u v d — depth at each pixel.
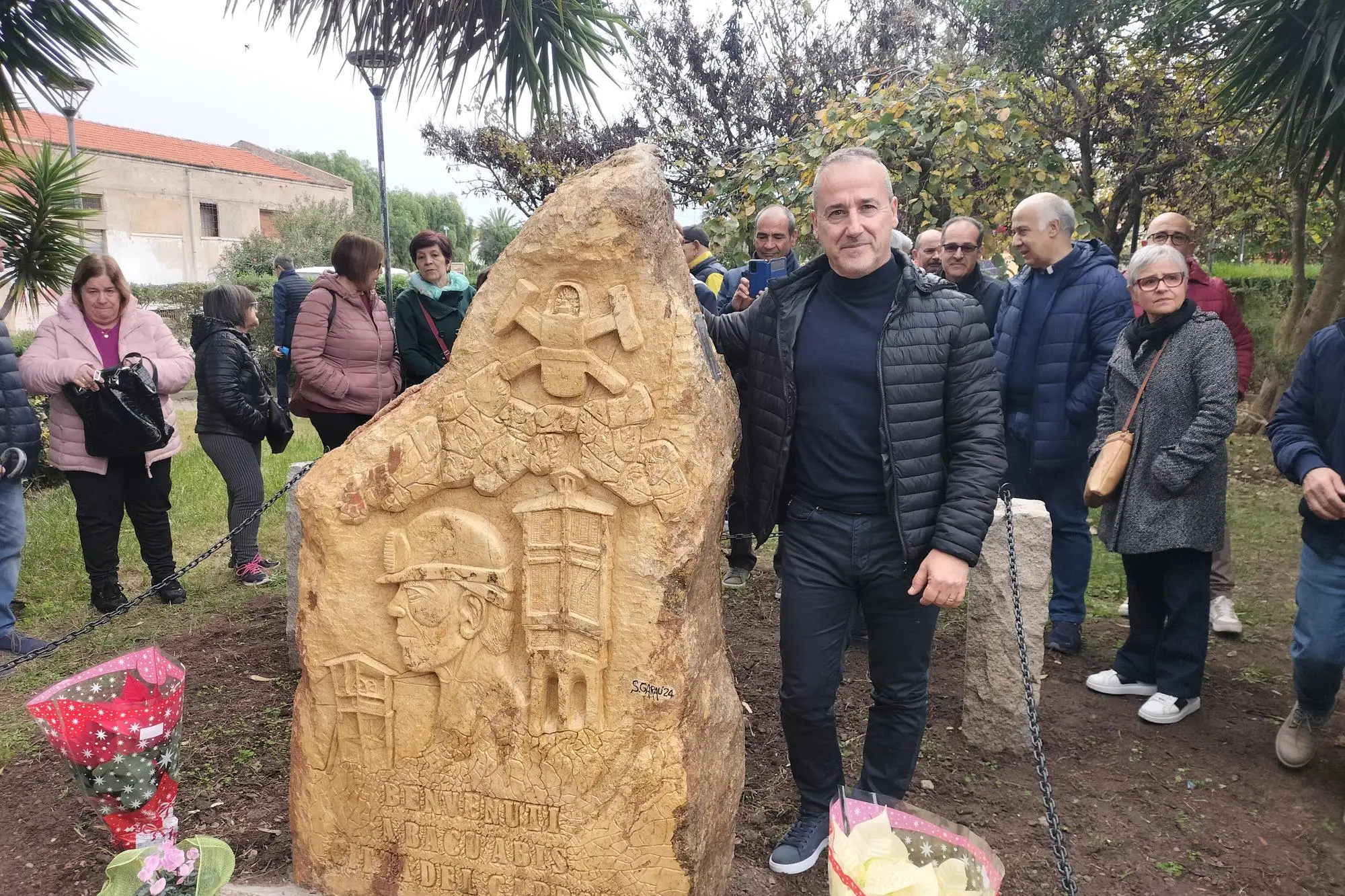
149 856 1.91
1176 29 6.19
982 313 2.27
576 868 2.10
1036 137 6.68
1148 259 3.22
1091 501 3.28
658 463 1.99
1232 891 2.40
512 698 2.11
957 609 4.51
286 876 2.42
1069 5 7.88
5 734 3.29
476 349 2.10
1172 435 3.20
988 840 2.63
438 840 2.21
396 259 30.30
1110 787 2.91
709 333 2.42
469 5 4.23
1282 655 3.96
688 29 13.11
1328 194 6.70
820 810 2.48
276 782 2.93
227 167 28.08
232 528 5.06
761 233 4.39
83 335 4.26
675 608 2.00
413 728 2.19
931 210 6.96
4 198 6.32
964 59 10.82
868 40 12.26
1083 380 3.76
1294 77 4.88
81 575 5.04
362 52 4.25
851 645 4.06
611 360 2.02
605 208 1.99
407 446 2.15
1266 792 2.88
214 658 3.95
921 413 2.22
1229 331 3.16
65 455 4.28
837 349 2.25
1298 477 2.71
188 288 15.73
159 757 2.22
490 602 2.11
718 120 13.20
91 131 25.03
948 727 3.32
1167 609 3.38
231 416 4.86
